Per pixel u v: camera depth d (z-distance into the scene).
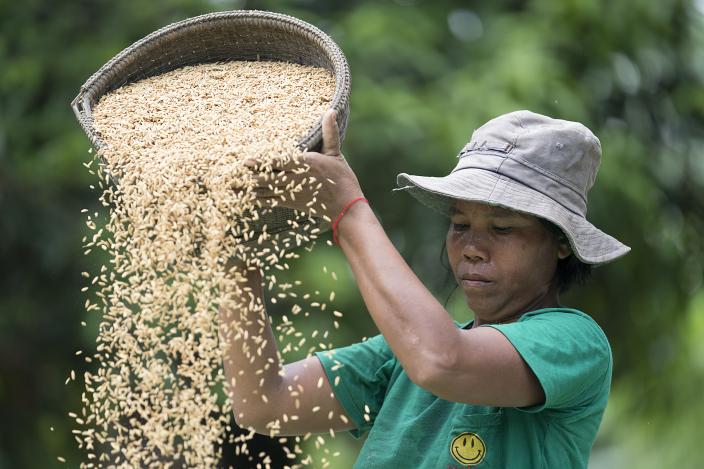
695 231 23.50
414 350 6.45
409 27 20.03
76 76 19.52
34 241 19.73
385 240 6.85
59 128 19.33
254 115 7.80
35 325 20.27
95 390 7.68
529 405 6.71
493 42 20.55
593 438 7.12
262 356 7.84
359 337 18.83
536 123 7.32
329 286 18.36
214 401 7.13
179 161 7.23
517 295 7.15
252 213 7.11
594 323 7.03
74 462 20.39
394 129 18.58
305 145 7.01
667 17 21.83
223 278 7.17
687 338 24.61
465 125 18.69
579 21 20.77
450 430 7.01
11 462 20.11
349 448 19.62
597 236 7.00
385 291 6.61
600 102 21.48
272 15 8.52
